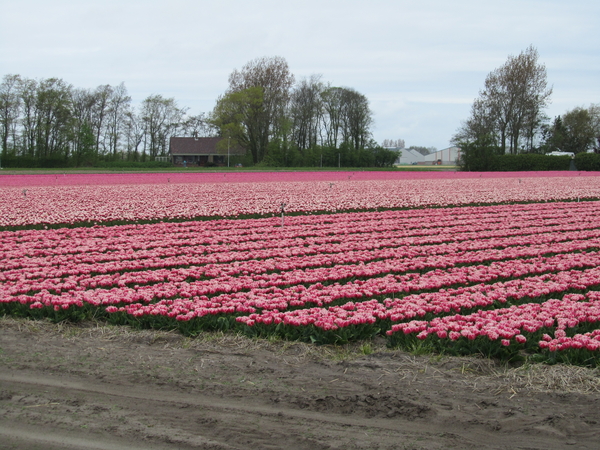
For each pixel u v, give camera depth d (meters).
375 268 13.71
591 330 9.56
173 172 63.91
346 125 104.75
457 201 29.09
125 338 9.32
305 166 89.62
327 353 8.71
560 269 14.13
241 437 6.08
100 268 13.79
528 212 25.09
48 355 8.43
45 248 16.81
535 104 81.88
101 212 23.58
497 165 74.06
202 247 16.64
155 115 101.12
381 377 7.73
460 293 11.76
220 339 9.27
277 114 89.06
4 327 9.80
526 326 9.05
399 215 23.92
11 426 6.27
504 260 15.53
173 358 8.39
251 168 79.25
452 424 6.41
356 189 37.09
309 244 17.67
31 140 87.31
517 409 6.79
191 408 6.75
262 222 21.73
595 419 6.55
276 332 9.38
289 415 6.60
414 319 10.02
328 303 10.99
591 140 105.00
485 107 84.19
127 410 6.67
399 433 6.20
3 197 29.86
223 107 86.25
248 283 12.11
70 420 6.41
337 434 6.16
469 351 8.65
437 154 157.50
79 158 88.00
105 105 96.88
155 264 14.30
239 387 7.35
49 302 10.39
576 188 38.12
